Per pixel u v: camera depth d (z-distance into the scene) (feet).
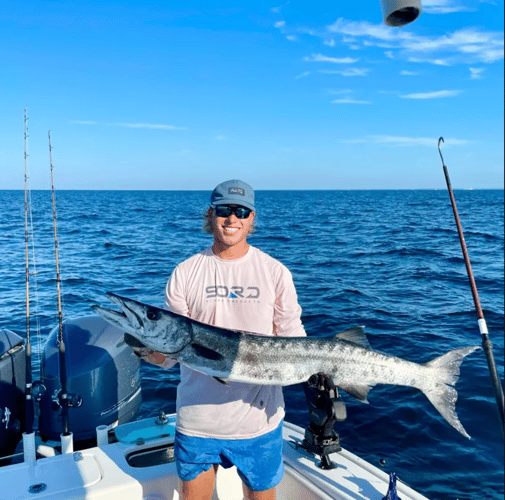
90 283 43.47
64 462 9.23
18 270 49.85
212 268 8.16
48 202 240.53
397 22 4.99
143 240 81.82
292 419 18.53
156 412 18.69
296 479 9.16
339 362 8.56
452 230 100.48
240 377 7.86
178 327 7.91
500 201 279.28
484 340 6.74
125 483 8.51
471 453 16.16
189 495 7.99
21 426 11.10
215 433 7.77
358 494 8.30
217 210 7.84
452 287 42.34
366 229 104.78
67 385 10.76
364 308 34.24
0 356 10.61
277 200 331.77
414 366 9.04
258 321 8.13
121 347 11.93
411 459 15.89
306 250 68.49
